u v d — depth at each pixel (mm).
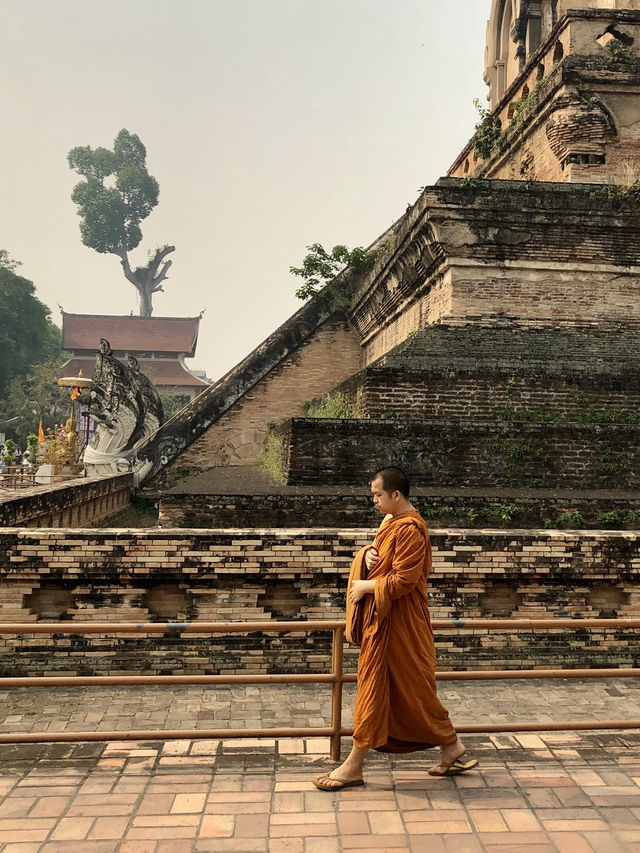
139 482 17500
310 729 4641
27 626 4438
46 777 4395
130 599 6863
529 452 10344
